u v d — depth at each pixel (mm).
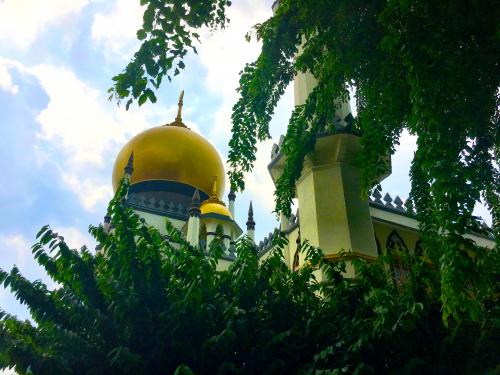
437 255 7172
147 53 6488
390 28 6324
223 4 6805
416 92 5809
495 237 7570
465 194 5199
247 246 8328
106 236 7711
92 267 7910
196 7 6555
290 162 10875
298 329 7215
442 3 6090
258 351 6883
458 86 5961
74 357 6844
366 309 7266
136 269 7312
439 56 5965
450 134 5762
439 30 6082
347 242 11398
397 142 9281
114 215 7551
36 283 7406
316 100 10555
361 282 7840
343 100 10461
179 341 6809
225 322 7125
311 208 12555
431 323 6891
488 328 6453
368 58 7531
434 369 6531
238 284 7625
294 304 7660
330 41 7738
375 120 8609
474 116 6418
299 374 6352
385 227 18312
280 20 9383
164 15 6516
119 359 6234
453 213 5016
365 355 6637
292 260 20031
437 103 5699
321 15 7801
